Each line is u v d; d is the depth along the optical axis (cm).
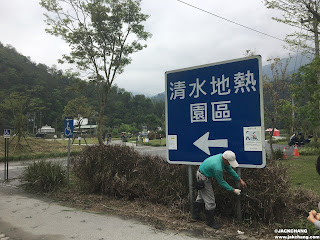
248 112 400
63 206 539
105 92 1287
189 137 463
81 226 422
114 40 1187
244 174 420
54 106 10019
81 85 1259
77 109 3128
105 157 597
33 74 10462
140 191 537
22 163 1372
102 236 381
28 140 2036
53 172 686
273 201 377
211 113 439
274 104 1189
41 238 381
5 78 9056
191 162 456
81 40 1155
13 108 1838
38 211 509
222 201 439
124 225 421
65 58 1178
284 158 1245
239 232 375
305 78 1168
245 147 400
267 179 393
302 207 441
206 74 447
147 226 414
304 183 679
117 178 555
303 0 859
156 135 4362
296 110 1316
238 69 413
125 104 11994
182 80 476
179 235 377
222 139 425
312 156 1399
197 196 433
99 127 1248
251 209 396
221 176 380
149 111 12012
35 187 685
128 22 1180
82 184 629
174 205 477
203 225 410
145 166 554
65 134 707
